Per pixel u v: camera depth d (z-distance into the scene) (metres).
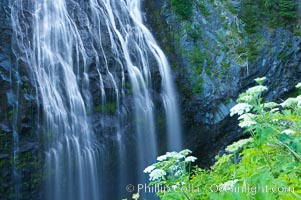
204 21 14.52
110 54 12.45
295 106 3.87
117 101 11.95
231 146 3.46
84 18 12.58
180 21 14.44
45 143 10.34
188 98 13.51
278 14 14.88
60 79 11.20
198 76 13.71
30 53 10.93
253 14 14.77
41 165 10.24
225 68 13.71
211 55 13.98
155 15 14.55
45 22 11.68
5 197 9.80
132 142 11.99
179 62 13.87
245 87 13.61
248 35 14.33
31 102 10.27
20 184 10.00
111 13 13.38
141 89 12.66
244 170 3.51
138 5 14.52
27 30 11.19
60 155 10.52
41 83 10.73
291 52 14.30
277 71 14.00
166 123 12.89
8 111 9.93
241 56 13.87
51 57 11.32
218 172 5.02
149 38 13.93
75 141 10.87
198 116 13.51
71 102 11.12
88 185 10.98
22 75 10.43
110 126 11.57
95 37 12.49
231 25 14.47
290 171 2.79
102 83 11.77
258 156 3.28
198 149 13.59
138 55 13.18
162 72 13.38
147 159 12.27
